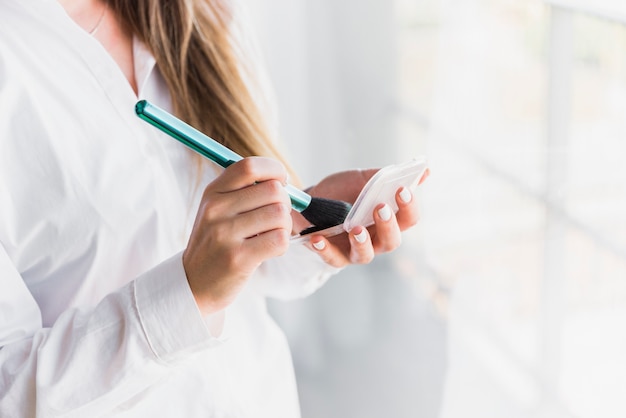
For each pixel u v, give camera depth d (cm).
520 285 192
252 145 82
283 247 54
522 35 187
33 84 64
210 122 80
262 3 207
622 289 156
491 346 197
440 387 192
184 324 58
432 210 223
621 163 154
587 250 165
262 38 210
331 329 216
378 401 190
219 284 56
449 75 218
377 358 205
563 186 171
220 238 54
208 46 80
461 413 182
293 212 78
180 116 79
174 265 58
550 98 171
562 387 172
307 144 227
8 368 61
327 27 221
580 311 167
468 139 212
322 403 191
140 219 69
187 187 74
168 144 73
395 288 229
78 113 66
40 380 58
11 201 63
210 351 71
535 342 183
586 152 164
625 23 146
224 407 71
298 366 206
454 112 217
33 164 64
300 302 213
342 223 64
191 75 80
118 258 68
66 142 65
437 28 219
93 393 59
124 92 69
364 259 67
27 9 65
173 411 69
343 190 76
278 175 55
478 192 209
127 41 76
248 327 81
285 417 83
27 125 63
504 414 178
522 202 189
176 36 77
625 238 155
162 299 57
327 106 228
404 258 233
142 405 67
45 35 66
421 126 232
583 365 166
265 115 88
